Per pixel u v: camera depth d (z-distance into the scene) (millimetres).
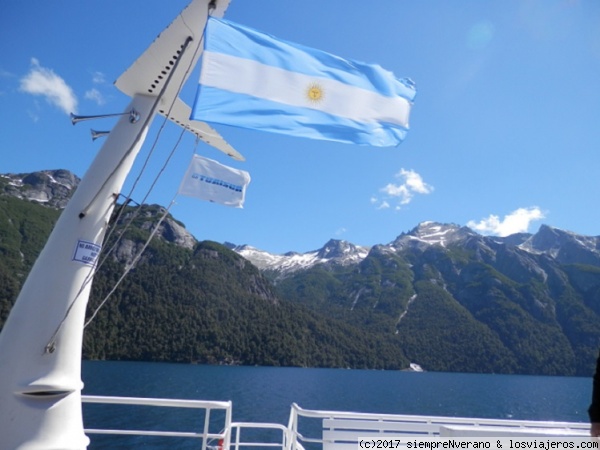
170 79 4820
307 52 5516
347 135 5562
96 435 34688
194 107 4812
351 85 5664
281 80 5301
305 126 5355
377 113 5742
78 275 4316
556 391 116562
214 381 94000
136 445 31234
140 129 4773
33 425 3898
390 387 111000
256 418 47156
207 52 4883
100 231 4492
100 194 4496
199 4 4859
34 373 4008
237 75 5062
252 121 5031
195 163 5789
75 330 4254
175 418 44156
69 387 4105
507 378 181375
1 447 3803
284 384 98375
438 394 97875
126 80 4879
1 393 3930
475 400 87812
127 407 50938
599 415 2268
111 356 139000
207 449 5020
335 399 75375
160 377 95438
